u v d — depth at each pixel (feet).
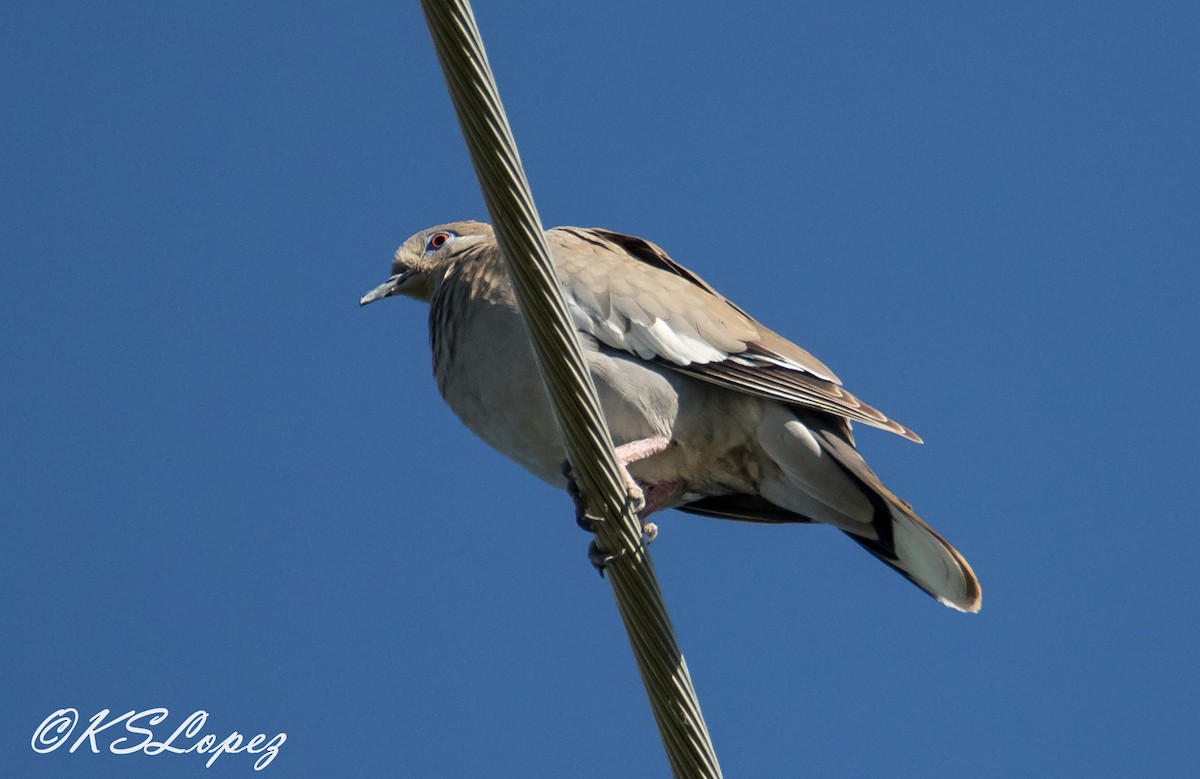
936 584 35.63
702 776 25.70
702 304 37.24
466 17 22.68
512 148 23.54
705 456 37.29
